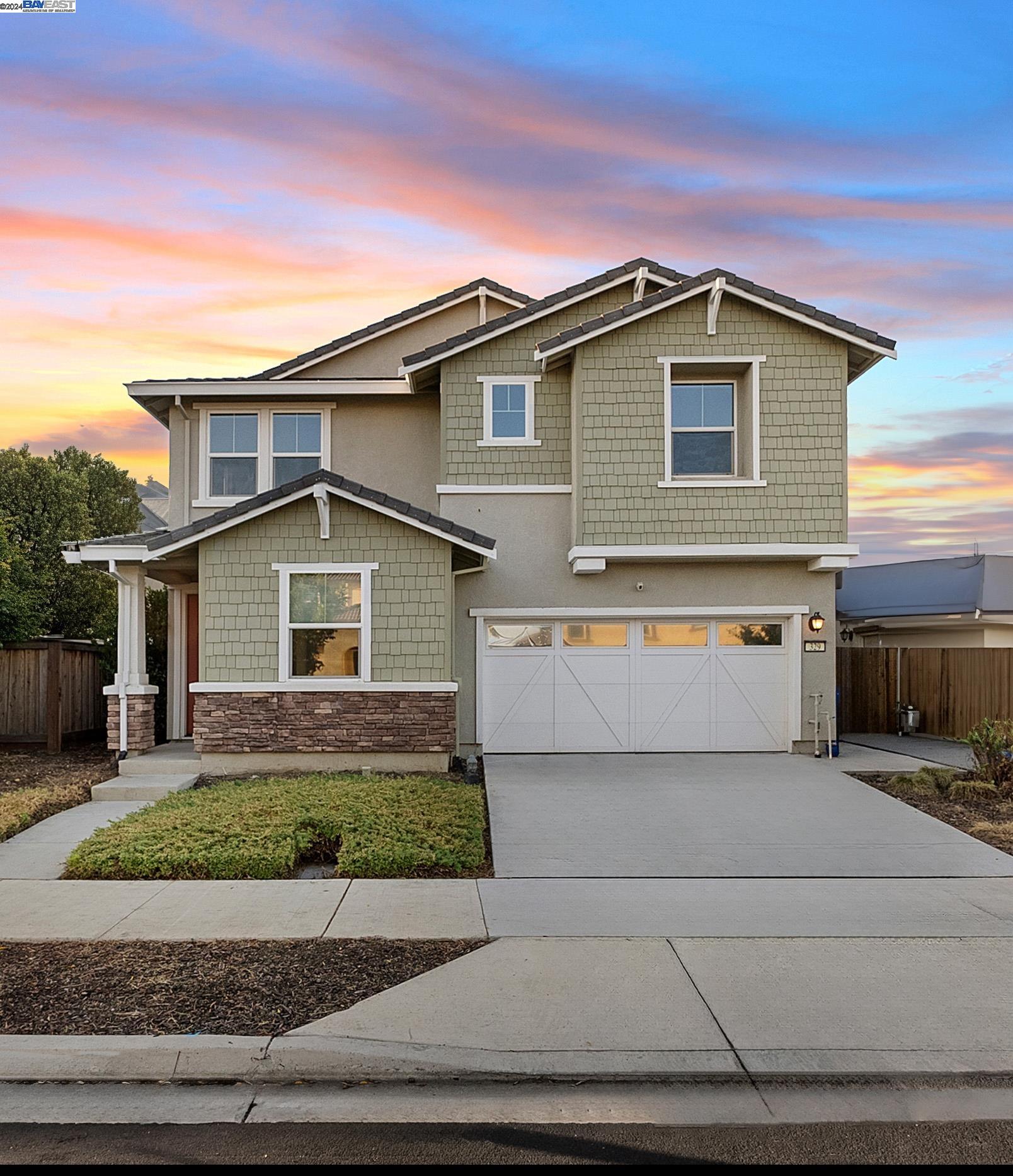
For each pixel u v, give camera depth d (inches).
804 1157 156.2
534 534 554.9
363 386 588.7
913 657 698.8
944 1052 188.9
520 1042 191.2
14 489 933.2
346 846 326.0
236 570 485.7
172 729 591.8
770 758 537.0
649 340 531.8
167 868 313.4
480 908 279.3
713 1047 190.2
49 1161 154.5
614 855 339.9
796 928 262.1
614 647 556.7
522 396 562.9
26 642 625.0
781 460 530.0
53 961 234.4
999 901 288.7
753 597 549.6
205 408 600.1
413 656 486.6
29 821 386.9
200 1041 189.6
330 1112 171.3
